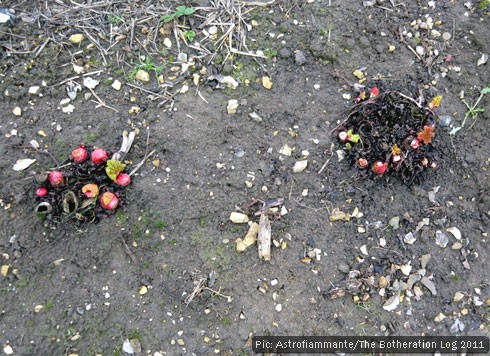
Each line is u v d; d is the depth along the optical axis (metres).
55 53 1.64
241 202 1.58
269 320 1.51
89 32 1.68
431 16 1.78
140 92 1.63
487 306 1.56
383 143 1.59
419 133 1.57
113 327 1.48
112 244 1.53
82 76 1.63
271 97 1.66
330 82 1.70
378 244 1.59
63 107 1.60
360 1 1.77
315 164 1.62
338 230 1.59
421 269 1.58
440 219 1.62
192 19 1.72
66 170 1.54
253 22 1.73
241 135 1.62
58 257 1.51
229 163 1.60
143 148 1.59
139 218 1.55
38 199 1.52
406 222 1.61
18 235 1.51
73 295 1.49
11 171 1.54
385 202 1.62
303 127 1.65
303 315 1.52
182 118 1.62
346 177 1.62
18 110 1.59
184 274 1.53
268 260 1.55
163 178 1.58
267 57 1.70
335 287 1.54
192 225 1.55
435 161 1.63
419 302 1.56
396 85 1.70
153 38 1.69
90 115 1.60
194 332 1.49
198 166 1.59
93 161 1.52
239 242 1.55
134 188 1.56
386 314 1.54
